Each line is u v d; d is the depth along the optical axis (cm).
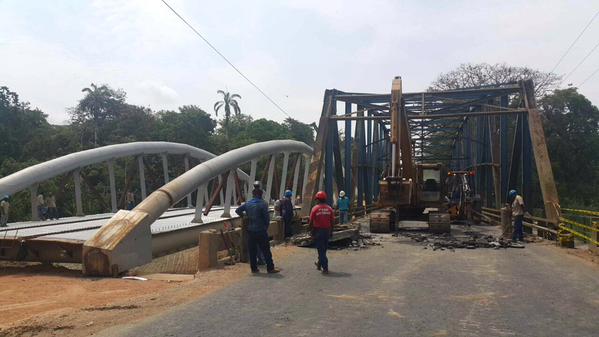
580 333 634
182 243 1759
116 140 5431
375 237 1989
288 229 1734
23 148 4881
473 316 719
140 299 851
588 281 1013
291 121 8375
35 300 912
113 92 6316
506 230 1973
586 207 4828
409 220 2495
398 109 2061
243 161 2405
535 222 2203
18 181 2139
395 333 630
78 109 6069
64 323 687
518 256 1434
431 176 2423
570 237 1698
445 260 1333
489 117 3084
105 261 1216
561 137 5338
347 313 736
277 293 884
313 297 849
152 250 1495
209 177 2036
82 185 4262
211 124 6600
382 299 832
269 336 619
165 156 3325
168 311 754
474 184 3544
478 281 1005
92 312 759
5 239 1380
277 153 2934
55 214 2464
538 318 709
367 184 3559
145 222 1380
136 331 643
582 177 5388
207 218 2283
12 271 1325
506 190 2706
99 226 1827
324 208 1117
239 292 895
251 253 1109
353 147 3428
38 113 5725
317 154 2703
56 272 1306
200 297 854
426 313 736
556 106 5372
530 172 2442
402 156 2288
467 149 3888
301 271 1135
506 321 691
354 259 1349
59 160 2448
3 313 794
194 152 3666
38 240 1355
